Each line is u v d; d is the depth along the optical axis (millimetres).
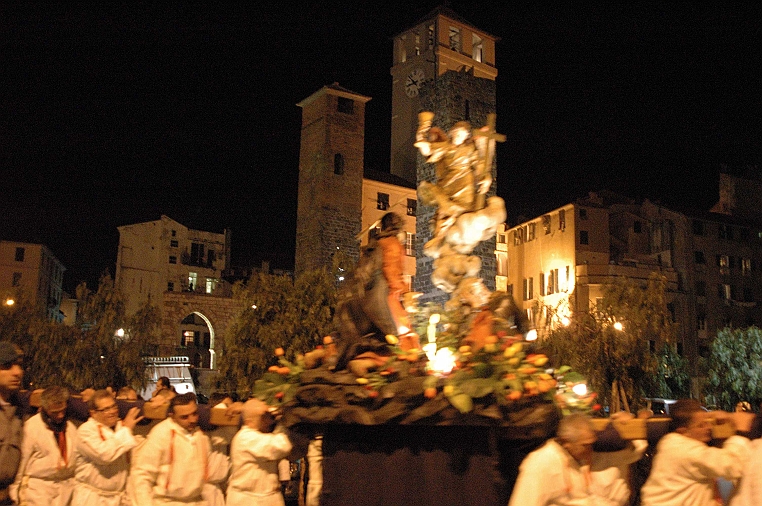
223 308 58750
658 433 5824
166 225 63250
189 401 6996
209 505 7781
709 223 56688
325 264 51688
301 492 12641
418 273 43219
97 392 7113
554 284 52906
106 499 7238
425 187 8367
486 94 47281
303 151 55344
